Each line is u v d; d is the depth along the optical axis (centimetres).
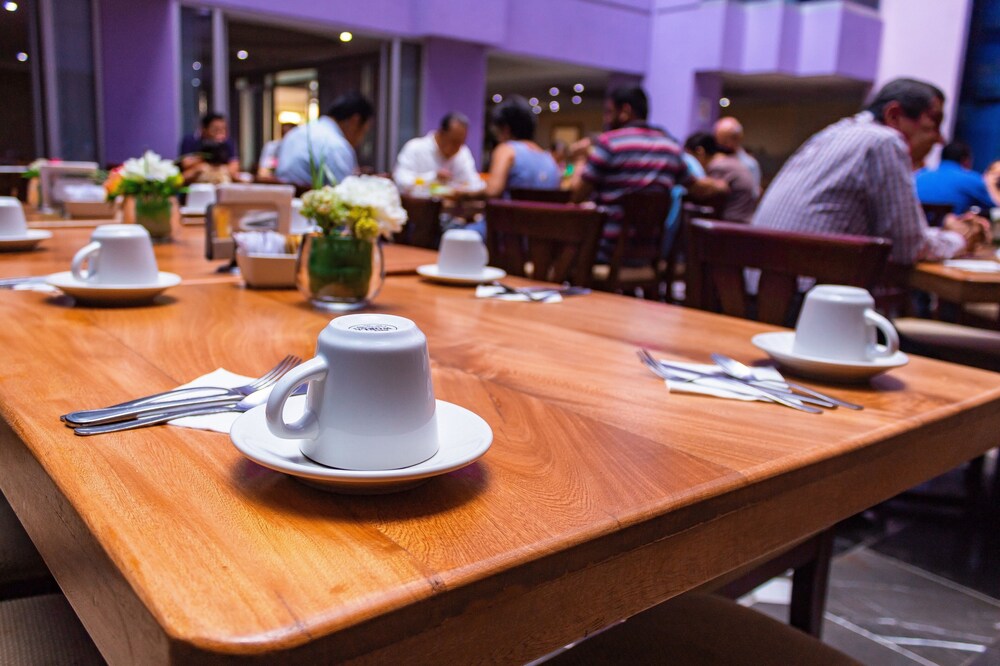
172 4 673
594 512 53
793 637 88
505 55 999
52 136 629
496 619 46
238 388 76
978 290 212
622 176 359
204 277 160
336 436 54
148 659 40
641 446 68
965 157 435
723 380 90
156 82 676
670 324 130
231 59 1113
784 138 1531
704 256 160
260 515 50
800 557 124
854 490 73
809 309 97
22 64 621
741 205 489
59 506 53
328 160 352
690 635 87
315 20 777
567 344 111
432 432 57
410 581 43
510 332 118
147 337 101
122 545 45
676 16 1081
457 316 129
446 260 163
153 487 53
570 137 1816
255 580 42
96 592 47
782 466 64
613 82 1157
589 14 1041
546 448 66
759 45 1039
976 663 165
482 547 47
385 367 54
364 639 40
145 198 223
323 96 1061
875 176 211
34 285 132
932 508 240
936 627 178
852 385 95
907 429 78
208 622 38
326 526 49
